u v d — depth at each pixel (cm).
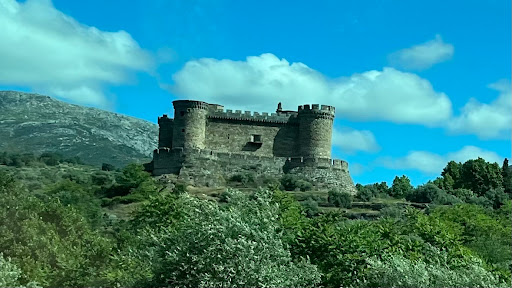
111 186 10344
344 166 11862
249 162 11562
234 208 3444
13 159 16075
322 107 12200
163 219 5462
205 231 3133
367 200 10762
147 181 10275
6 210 4809
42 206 5194
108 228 7625
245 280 3027
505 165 13888
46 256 4391
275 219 3534
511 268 5259
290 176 11275
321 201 10231
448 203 10950
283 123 12350
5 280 3228
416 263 3659
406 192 11794
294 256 3678
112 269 4200
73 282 4150
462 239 6253
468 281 3488
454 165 13950
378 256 3906
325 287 3597
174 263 3195
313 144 12119
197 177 11038
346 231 3984
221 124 12194
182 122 11869
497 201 11969
